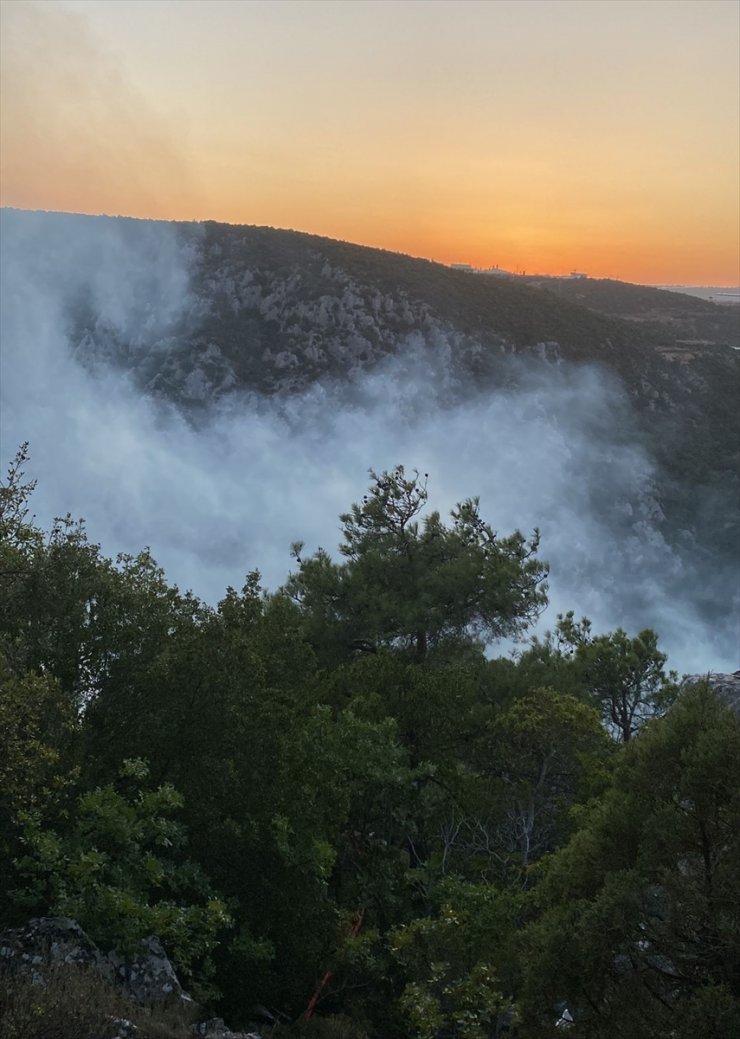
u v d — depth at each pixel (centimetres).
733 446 16750
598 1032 908
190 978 1115
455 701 1891
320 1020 1195
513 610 2508
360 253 19438
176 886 1155
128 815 1123
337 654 2459
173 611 1516
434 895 1426
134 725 1334
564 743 1627
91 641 1400
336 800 1468
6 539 1388
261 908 1274
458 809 1647
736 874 873
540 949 966
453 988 1029
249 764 1347
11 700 1091
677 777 977
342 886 1572
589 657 2306
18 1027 756
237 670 1402
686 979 887
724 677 1622
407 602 2419
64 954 913
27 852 1105
